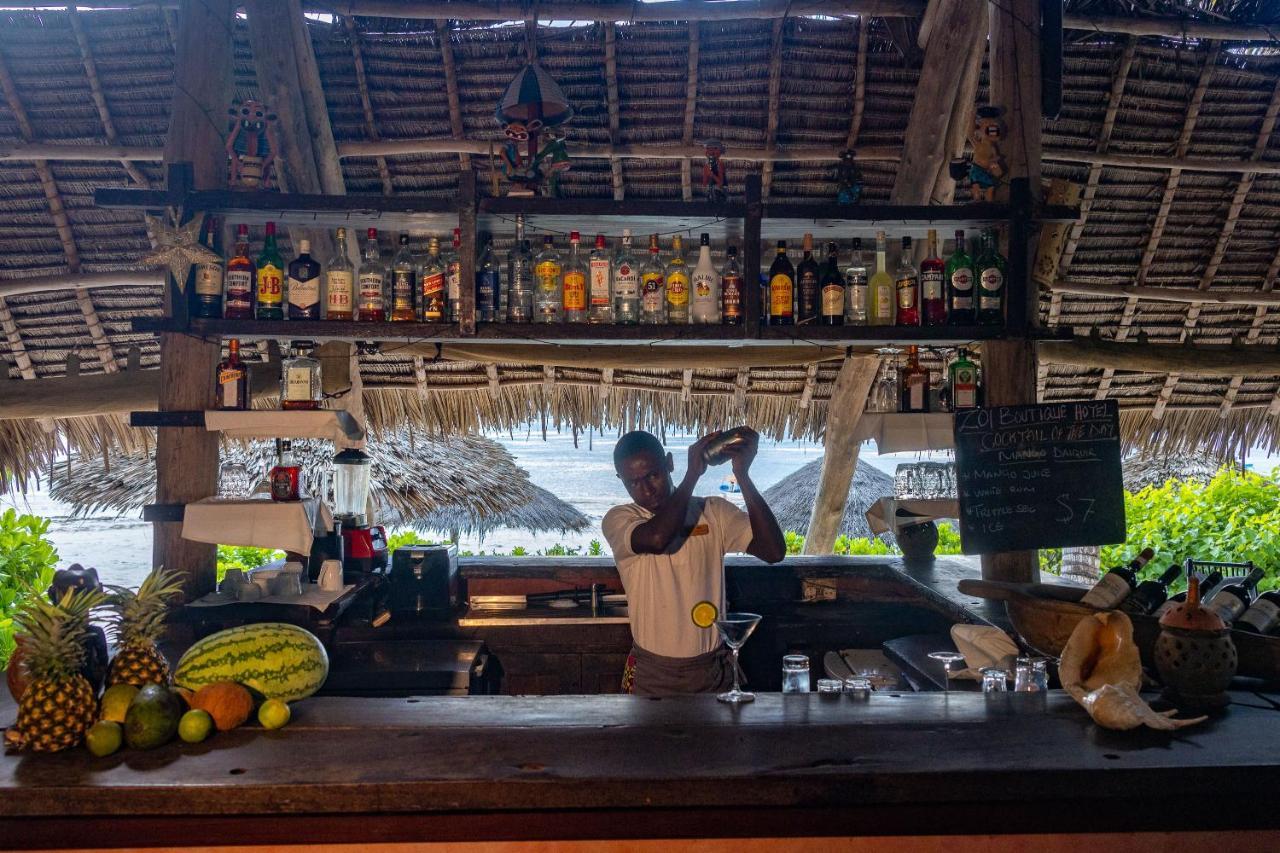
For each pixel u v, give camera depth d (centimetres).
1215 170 480
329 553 352
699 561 284
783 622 408
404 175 478
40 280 462
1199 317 534
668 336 337
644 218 343
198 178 353
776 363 481
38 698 187
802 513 793
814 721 206
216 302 333
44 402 458
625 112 467
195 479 339
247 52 439
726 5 429
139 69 434
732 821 181
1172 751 188
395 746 191
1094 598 240
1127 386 549
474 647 351
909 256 365
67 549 1611
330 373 446
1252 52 457
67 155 441
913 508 418
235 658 212
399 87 453
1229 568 279
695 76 454
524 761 183
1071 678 217
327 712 212
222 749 190
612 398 525
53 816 174
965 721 206
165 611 214
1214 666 208
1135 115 471
